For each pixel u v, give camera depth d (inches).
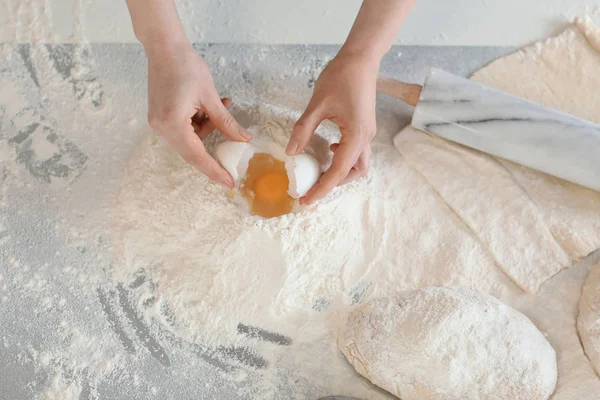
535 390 52.3
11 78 64.8
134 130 63.7
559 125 58.3
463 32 67.3
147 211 58.8
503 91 63.1
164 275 58.9
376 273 59.2
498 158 62.7
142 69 65.7
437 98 59.4
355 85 50.7
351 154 51.5
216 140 58.7
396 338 53.0
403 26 67.3
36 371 56.4
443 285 58.6
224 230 55.6
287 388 56.4
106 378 56.5
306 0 67.7
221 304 57.5
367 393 56.1
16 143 63.0
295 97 64.8
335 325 58.0
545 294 58.9
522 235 60.1
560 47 66.2
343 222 57.6
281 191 56.9
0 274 59.1
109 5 67.0
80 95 64.6
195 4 67.1
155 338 57.6
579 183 60.4
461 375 51.9
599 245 60.0
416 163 62.1
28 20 66.2
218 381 56.5
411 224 60.5
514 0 68.0
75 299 58.6
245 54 66.3
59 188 61.7
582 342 56.4
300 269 56.6
